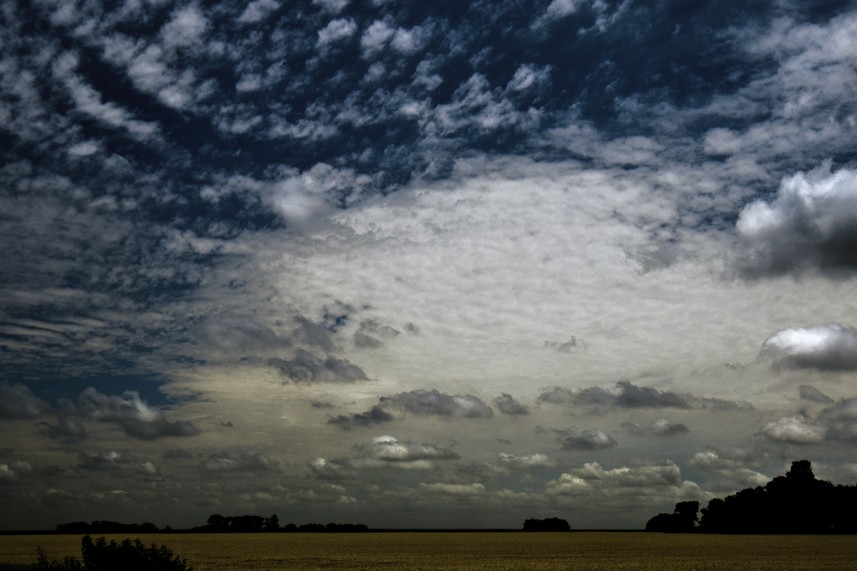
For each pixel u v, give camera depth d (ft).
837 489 463.01
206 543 383.45
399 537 522.47
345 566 195.93
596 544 344.90
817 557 213.05
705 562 193.67
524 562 205.67
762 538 382.63
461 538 491.31
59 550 275.80
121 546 82.58
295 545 357.41
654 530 596.29
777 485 486.38
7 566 191.72
